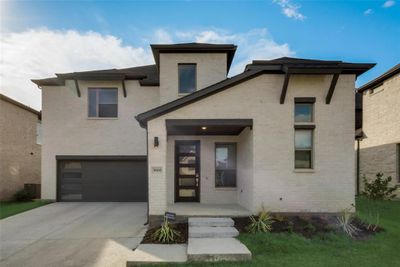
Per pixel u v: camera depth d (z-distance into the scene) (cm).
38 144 1841
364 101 1639
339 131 829
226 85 827
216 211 844
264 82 837
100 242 658
